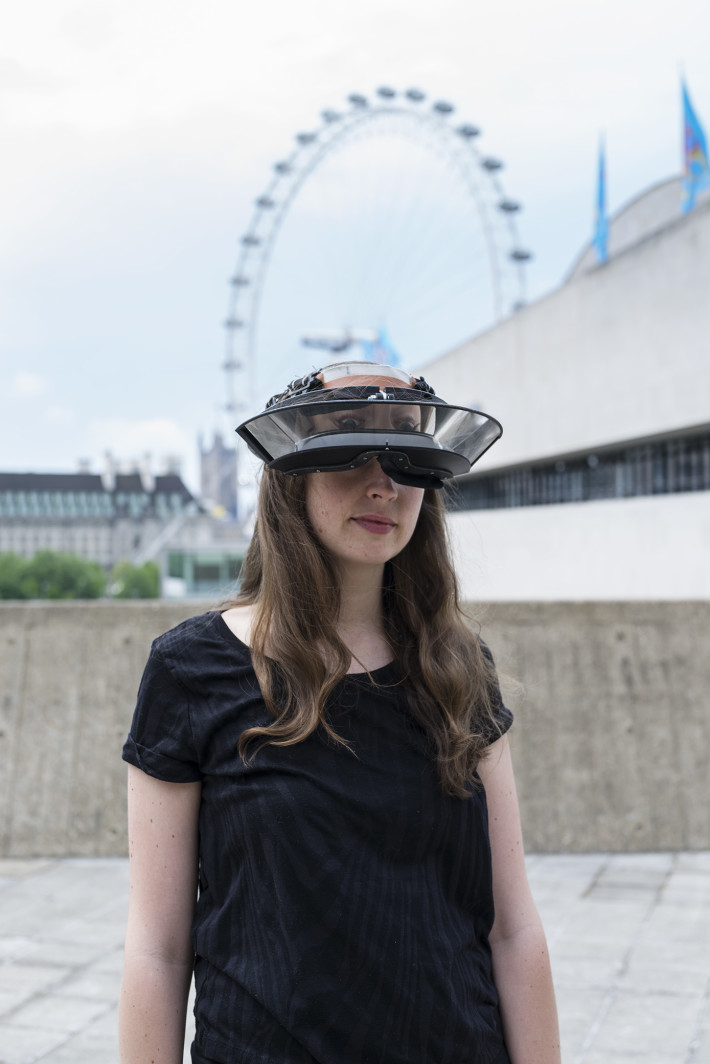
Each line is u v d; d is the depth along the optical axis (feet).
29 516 510.17
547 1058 3.75
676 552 69.00
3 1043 8.93
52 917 12.53
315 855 3.31
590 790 15.98
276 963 3.28
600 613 16.48
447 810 3.52
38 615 16.35
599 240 96.89
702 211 65.57
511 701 16.08
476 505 102.89
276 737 3.41
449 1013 3.32
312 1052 3.19
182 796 3.63
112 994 10.07
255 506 3.98
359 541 3.64
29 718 16.07
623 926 12.03
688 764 16.17
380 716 3.54
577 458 84.79
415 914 3.36
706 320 65.46
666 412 69.77
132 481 523.70
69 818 15.81
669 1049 8.77
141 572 393.09
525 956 3.81
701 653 16.56
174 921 3.63
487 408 94.79
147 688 3.65
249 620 3.71
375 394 3.57
